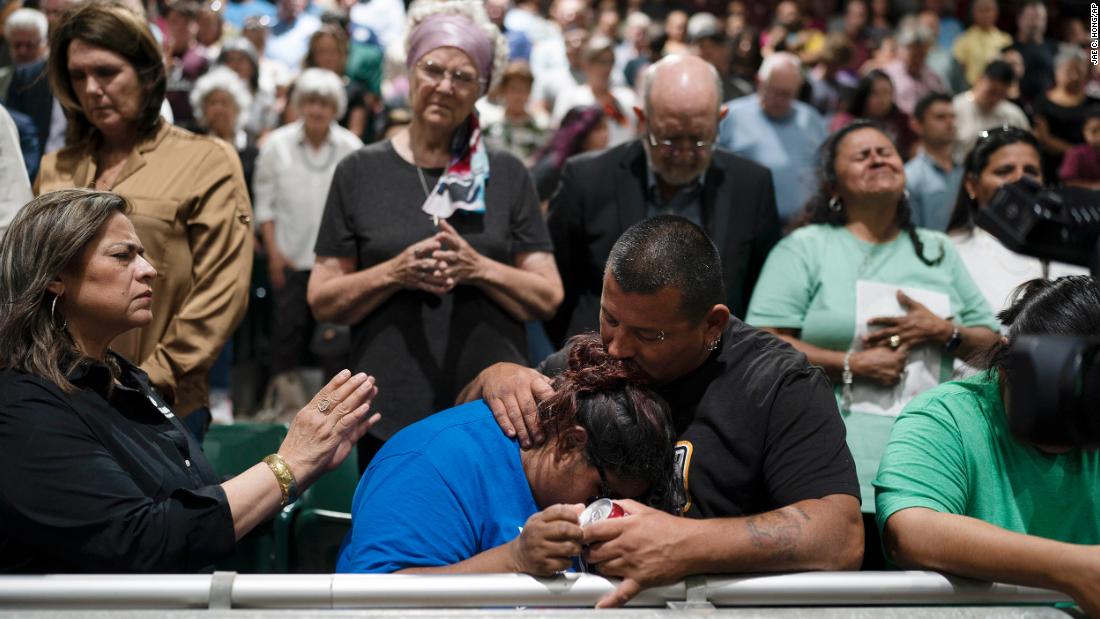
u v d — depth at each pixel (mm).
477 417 2186
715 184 3504
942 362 3209
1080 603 1898
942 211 5309
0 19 5691
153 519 1962
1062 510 2221
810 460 2148
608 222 3484
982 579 1973
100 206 2131
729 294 3486
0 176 3004
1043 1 10336
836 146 3297
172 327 2939
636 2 11320
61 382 2027
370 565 2018
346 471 3170
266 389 5809
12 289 2064
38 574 1932
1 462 1937
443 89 3094
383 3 9641
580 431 2045
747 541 1956
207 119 5754
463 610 1730
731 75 7332
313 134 5629
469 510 2100
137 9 3865
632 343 2109
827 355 3148
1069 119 7875
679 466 2162
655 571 1903
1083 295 2129
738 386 2199
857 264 3227
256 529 2402
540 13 10930
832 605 1925
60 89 2994
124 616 1696
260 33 8289
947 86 9406
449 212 3125
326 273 3168
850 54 8109
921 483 2143
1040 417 1628
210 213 3027
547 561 1860
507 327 3174
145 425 2188
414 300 3094
